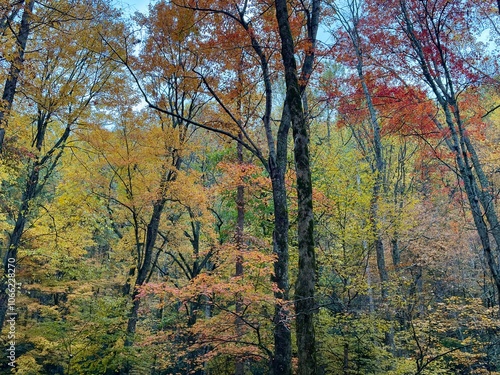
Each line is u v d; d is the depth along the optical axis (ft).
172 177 36.14
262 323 26.86
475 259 52.03
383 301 36.91
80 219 38.27
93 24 33.09
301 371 17.04
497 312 31.24
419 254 48.32
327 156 41.09
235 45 26.53
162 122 34.63
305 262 18.31
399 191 56.70
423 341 30.99
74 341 34.06
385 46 32.89
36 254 41.55
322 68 28.84
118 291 59.11
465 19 28.02
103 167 38.22
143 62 30.66
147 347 33.60
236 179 35.09
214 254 33.86
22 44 27.43
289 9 27.48
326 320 30.60
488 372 30.94
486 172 45.98
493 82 29.40
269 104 25.63
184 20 27.53
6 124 27.43
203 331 26.35
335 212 35.96
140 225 43.88
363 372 29.50
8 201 37.88
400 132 39.75
